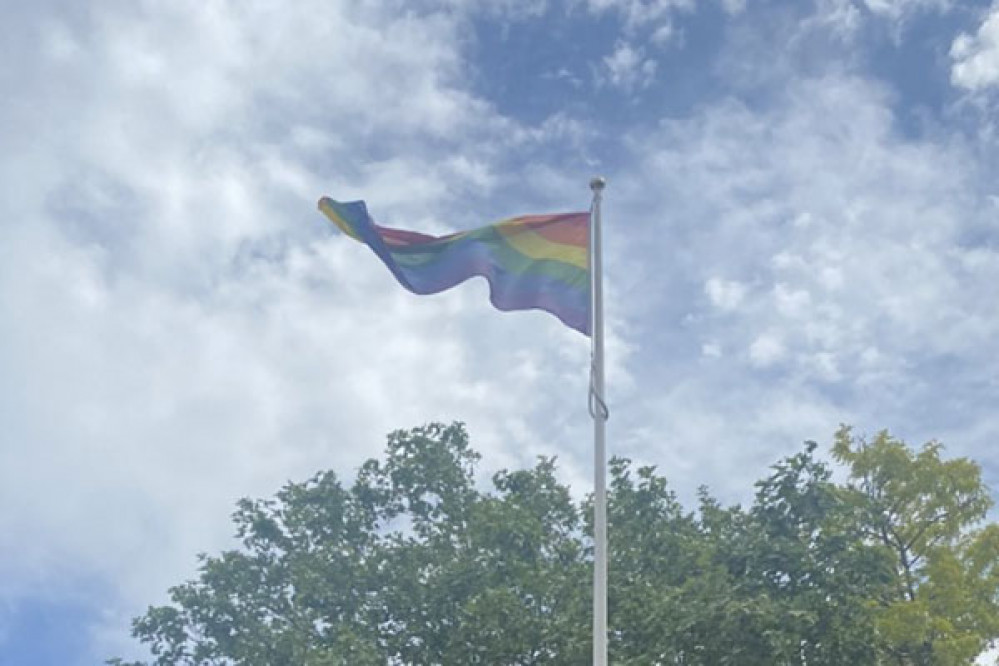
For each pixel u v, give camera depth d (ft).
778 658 90.17
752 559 99.76
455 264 64.80
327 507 121.29
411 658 105.29
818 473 103.76
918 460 111.45
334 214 64.69
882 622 100.68
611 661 94.63
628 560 107.14
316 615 113.09
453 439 123.95
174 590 119.03
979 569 106.32
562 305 63.67
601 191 63.00
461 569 107.04
